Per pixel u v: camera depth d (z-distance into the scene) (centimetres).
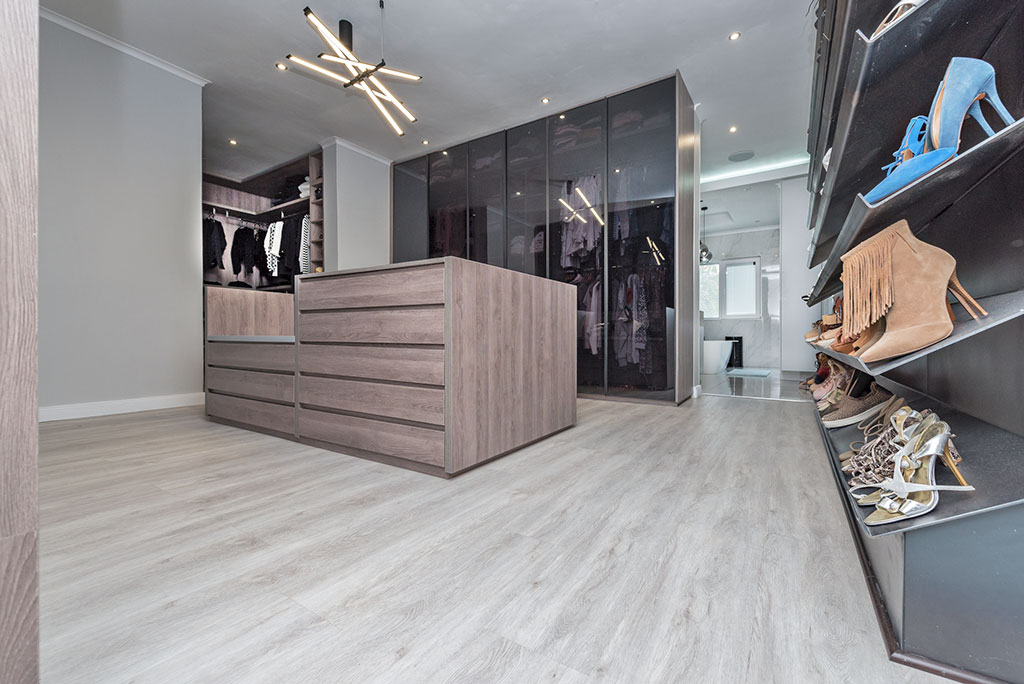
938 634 75
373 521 137
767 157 536
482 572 107
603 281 407
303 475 182
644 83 383
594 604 94
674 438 245
